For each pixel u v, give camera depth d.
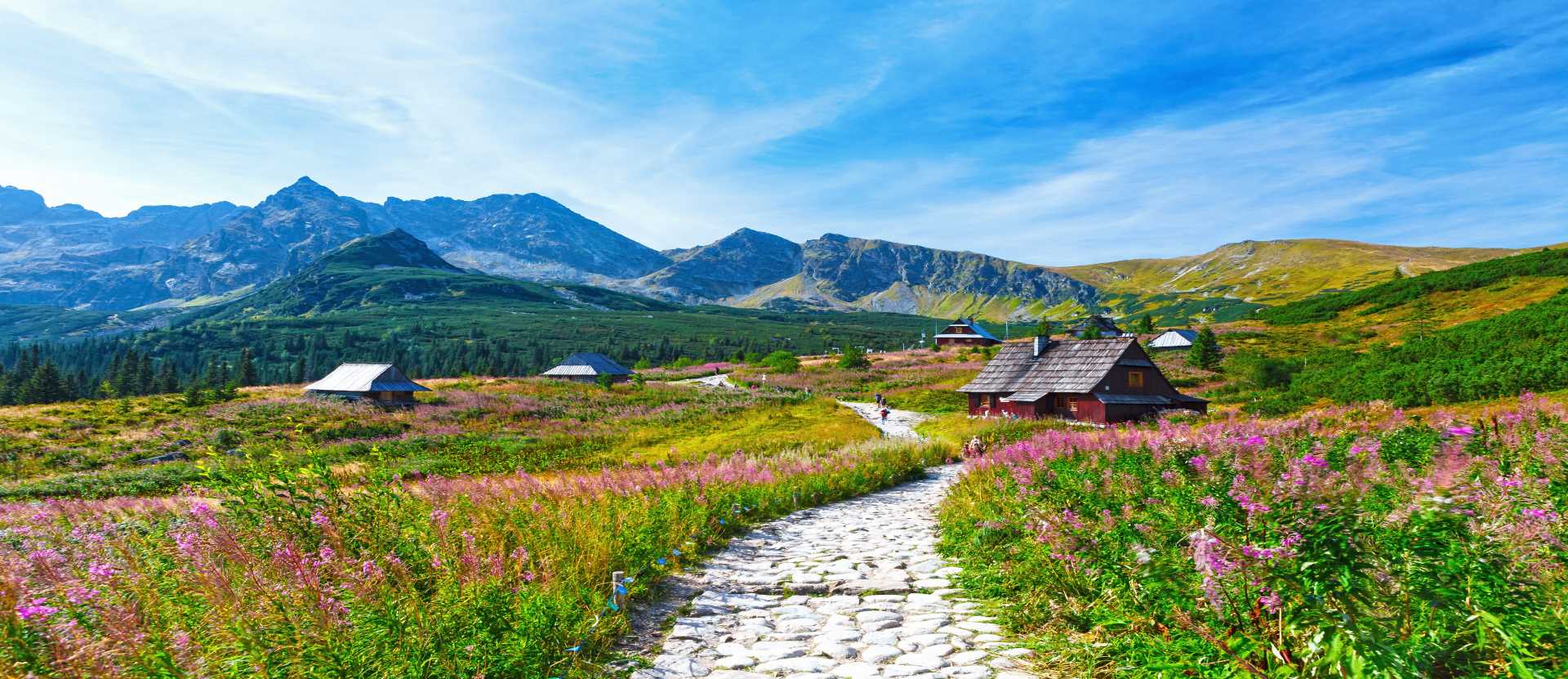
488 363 199.62
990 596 7.90
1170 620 5.35
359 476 8.12
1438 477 5.38
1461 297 111.12
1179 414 39.97
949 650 6.27
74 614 4.80
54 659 4.29
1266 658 4.45
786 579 9.23
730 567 10.03
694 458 22.33
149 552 6.93
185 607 5.28
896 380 89.19
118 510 12.93
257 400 66.75
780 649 6.50
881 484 20.67
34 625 4.46
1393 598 4.18
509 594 6.05
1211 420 33.38
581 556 7.73
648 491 13.26
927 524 13.72
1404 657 3.79
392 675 4.75
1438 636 4.03
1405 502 5.50
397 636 5.06
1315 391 41.34
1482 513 4.70
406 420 56.91
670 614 7.69
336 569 5.77
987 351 113.56
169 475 40.62
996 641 6.42
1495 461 8.52
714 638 6.88
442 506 9.36
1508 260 119.19
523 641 5.46
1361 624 3.95
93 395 147.12
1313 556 4.44
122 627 4.60
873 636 6.79
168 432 51.56
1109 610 6.01
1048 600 6.96
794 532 13.09
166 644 4.67
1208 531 4.82
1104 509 8.18
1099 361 54.41
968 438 33.91
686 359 133.75
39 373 123.31
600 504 10.86
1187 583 5.21
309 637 4.91
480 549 7.06
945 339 147.25
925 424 49.19
